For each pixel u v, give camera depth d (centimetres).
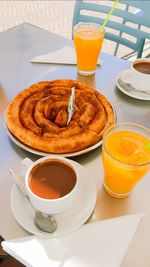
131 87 62
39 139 46
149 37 85
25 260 34
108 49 165
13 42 76
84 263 33
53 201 34
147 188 43
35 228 36
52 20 192
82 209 39
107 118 53
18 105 53
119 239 35
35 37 79
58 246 35
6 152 47
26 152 47
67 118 51
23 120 50
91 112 52
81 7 91
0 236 37
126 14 89
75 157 47
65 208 36
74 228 36
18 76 65
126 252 35
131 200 41
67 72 67
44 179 37
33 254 34
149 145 40
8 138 49
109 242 35
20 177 41
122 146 41
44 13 201
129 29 89
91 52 61
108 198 42
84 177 42
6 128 50
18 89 61
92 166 46
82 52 61
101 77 66
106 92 62
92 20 92
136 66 62
